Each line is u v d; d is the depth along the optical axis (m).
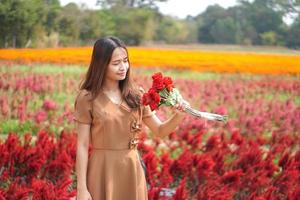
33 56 7.49
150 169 4.19
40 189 3.33
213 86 8.12
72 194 3.36
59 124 6.80
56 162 4.23
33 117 6.80
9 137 4.65
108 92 2.50
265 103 7.86
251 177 4.19
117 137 2.48
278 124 7.52
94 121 2.47
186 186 4.36
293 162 4.73
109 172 2.46
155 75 2.46
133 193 2.51
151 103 2.41
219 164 4.62
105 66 2.43
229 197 3.64
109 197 2.45
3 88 7.19
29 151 4.46
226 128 7.12
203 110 7.85
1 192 3.46
